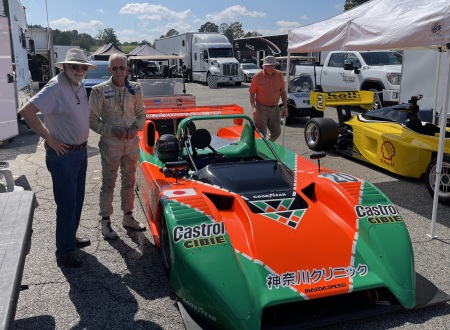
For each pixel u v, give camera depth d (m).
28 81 12.31
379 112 7.86
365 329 3.17
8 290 2.12
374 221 3.52
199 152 5.03
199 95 21.70
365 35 5.56
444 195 5.73
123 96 4.39
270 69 7.19
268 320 3.06
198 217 3.38
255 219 3.51
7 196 3.39
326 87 16.22
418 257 4.30
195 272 3.01
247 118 5.05
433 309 3.40
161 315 3.43
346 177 4.18
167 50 35.56
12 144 9.98
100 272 4.09
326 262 3.20
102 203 4.72
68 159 3.90
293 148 9.32
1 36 6.82
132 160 4.65
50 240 4.79
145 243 4.70
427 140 6.25
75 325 3.31
